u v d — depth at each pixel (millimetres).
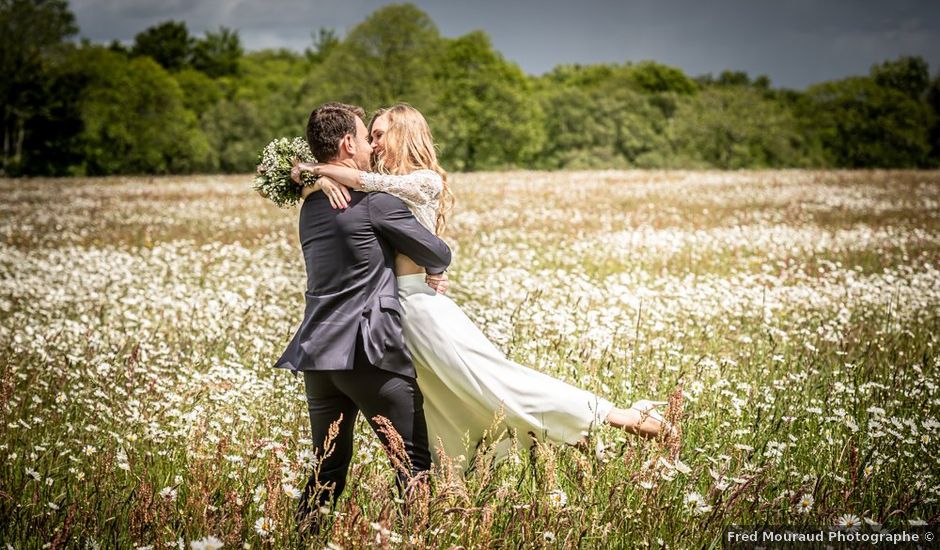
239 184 37219
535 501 3160
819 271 10016
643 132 85875
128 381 4996
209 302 7691
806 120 88062
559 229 15336
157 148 73312
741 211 18969
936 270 10164
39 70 72062
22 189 35938
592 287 8789
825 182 31500
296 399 4750
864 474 3670
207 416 4465
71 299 8578
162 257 12727
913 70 96562
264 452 3979
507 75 78750
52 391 5258
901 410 4750
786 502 3381
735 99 83625
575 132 86938
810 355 5945
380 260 3457
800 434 4359
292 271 10828
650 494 3281
